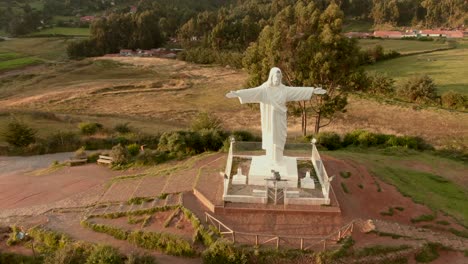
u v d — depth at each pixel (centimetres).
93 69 9906
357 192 2670
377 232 2269
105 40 12675
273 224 2294
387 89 7112
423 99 6688
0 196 3141
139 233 2361
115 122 5506
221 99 7225
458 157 4100
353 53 4309
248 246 2128
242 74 9450
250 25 12225
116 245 2334
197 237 2256
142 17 13138
